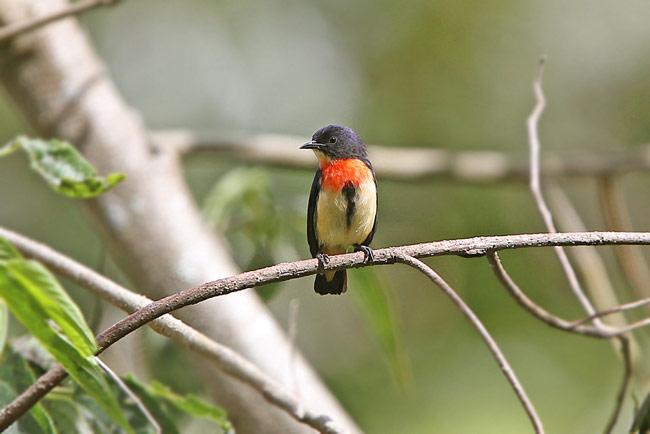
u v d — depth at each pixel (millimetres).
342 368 13680
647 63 14734
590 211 15023
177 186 8734
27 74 8852
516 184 12375
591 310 6922
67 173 6742
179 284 8164
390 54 14555
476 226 13555
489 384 12984
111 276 12695
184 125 14914
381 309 8500
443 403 13000
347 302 14062
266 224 9398
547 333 13125
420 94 14359
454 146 14227
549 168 12109
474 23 14375
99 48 15289
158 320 6402
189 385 9188
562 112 14734
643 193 15039
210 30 15266
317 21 15117
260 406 7660
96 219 8555
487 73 14375
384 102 14445
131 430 4852
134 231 8359
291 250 9445
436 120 14273
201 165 13492
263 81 15078
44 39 8938
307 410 6508
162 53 15438
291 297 14023
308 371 7852
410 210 13508
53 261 6477
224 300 7824
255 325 7809
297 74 14992
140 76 15352
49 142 6805
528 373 12977
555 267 13000
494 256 6266
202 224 8641
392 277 13891
